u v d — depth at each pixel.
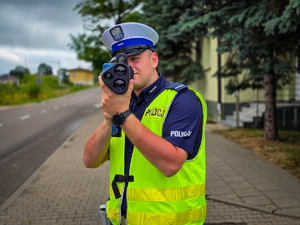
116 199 1.56
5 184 5.52
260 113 11.00
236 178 5.16
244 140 8.31
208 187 4.77
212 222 3.61
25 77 58.69
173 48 14.91
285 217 3.69
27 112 21.52
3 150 8.66
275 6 5.30
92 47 21.45
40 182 5.40
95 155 1.54
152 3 14.98
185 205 1.47
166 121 1.42
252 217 3.71
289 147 7.20
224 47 7.88
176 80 15.64
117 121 1.25
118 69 1.21
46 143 9.73
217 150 7.29
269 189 4.57
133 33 1.50
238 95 11.16
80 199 4.53
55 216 3.93
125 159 1.54
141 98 1.55
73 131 12.35
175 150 1.32
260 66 7.88
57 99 41.03
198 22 6.34
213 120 13.67
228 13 6.23
